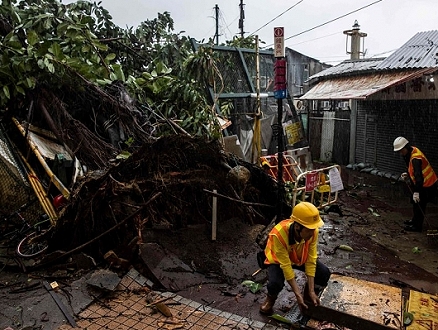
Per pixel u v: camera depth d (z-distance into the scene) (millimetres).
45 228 5355
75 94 6922
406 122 9766
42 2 7621
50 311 3744
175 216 5148
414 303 3686
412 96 8125
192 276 4383
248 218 5621
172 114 7812
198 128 7512
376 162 11023
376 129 10938
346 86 10023
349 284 4094
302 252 3506
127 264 4457
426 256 5398
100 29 8961
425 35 9992
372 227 6594
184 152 5328
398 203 8078
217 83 9438
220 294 4164
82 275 4379
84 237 4738
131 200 4840
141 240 4562
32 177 5574
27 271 4520
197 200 5398
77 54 7129
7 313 3711
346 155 12242
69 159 5910
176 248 4730
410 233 6324
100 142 6430
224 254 4848
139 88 7504
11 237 5379
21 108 6633
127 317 3695
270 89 10883
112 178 4633
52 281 4277
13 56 6156
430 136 8984
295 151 8930
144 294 4082
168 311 3719
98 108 6973
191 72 8492
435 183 6301
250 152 9734
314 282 3830
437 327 3307
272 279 3641
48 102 6520
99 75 7250
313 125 13445
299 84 21422
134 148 6207
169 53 9367
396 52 9711
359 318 3320
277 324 3633
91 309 3809
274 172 7758
